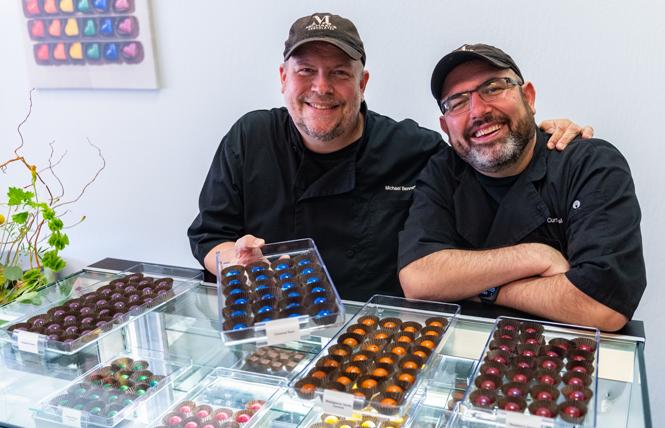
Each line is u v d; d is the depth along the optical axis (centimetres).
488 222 187
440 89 179
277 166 214
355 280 215
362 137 209
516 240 180
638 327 149
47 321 150
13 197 208
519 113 170
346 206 212
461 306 168
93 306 157
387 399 110
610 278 149
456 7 239
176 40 283
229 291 148
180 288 168
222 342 138
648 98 226
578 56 229
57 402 123
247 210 219
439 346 132
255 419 116
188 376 130
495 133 171
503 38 237
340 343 132
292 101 195
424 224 185
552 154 178
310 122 194
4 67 318
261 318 133
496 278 166
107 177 320
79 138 317
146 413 120
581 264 156
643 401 108
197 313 154
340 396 111
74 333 142
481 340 137
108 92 303
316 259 161
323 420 114
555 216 176
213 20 274
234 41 274
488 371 120
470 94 170
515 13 233
